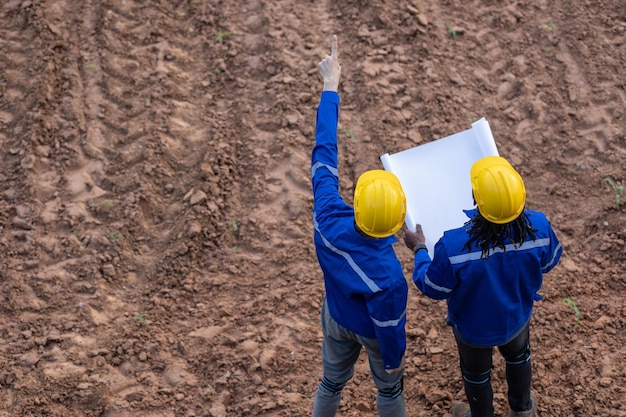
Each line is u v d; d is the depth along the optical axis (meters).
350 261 3.59
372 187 3.56
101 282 5.45
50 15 7.00
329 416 4.15
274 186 6.04
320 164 3.91
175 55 6.84
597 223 5.77
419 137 6.38
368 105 6.55
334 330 3.85
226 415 4.66
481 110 6.58
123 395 4.77
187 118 6.44
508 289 3.65
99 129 6.30
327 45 6.97
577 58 6.89
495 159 3.64
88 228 5.75
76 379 4.82
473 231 3.57
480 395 4.07
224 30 7.04
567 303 5.24
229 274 5.57
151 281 5.52
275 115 6.45
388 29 7.07
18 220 5.74
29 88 6.47
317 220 3.76
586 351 4.88
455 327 3.88
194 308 5.35
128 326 5.18
